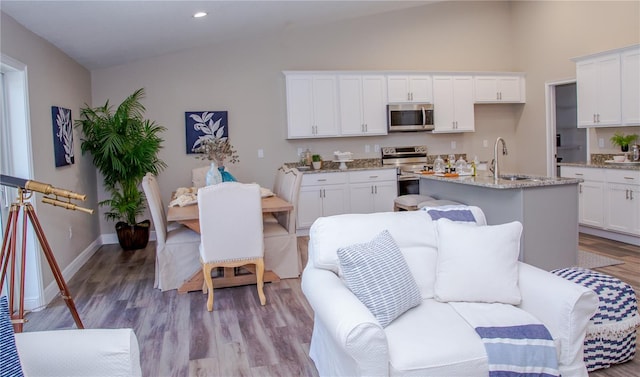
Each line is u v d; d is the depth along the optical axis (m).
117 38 4.75
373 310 2.02
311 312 3.47
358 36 6.81
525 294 2.22
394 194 6.60
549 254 4.07
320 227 2.45
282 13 5.43
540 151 7.09
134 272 4.72
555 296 2.06
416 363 1.77
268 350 2.84
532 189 3.98
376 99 6.61
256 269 3.77
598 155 6.09
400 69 7.00
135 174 5.59
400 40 6.98
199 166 6.33
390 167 6.58
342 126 6.50
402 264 2.21
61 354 1.58
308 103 6.37
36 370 1.57
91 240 5.60
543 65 6.92
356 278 2.08
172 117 6.23
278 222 4.88
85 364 1.59
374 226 2.46
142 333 3.15
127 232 5.67
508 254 2.28
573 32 6.39
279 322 3.29
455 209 2.67
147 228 5.84
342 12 6.20
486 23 7.36
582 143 7.65
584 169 5.69
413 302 2.17
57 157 4.38
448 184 5.27
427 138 7.22
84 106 5.58
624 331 2.49
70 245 4.67
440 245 2.36
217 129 6.35
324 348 2.34
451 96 6.93
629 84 5.28
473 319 2.05
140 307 3.67
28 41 3.81
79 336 1.64
